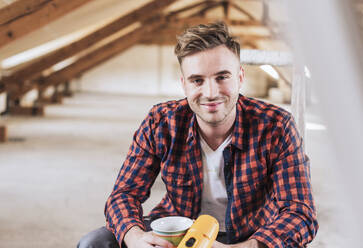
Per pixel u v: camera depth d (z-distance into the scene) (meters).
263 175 0.87
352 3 0.15
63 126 5.74
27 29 2.81
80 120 6.45
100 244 0.88
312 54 0.16
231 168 0.88
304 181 0.85
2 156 3.65
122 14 5.70
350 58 0.15
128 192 0.96
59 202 2.35
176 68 14.09
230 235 0.89
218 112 0.77
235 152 0.88
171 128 0.93
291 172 0.85
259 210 0.90
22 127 5.52
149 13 5.68
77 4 2.83
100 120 6.48
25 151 3.91
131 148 1.00
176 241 0.74
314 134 0.35
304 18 0.16
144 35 9.27
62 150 4.00
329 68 0.15
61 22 4.04
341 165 0.16
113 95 12.81
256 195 0.89
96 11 4.46
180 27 8.86
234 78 0.76
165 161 0.94
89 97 11.63
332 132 0.16
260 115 0.88
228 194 0.89
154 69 14.09
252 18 8.21
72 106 8.73
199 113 0.79
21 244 1.71
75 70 7.95
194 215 0.94
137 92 14.17
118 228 0.87
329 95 0.16
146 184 0.98
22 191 2.56
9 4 2.79
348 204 0.17
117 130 5.48
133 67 14.09
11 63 5.93
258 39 8.85
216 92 0.75
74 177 2.96
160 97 12.90
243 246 0.76
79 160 3.56
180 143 0.92
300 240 0.79
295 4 0.16
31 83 7.24
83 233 1.87
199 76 0.75
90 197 2.47
